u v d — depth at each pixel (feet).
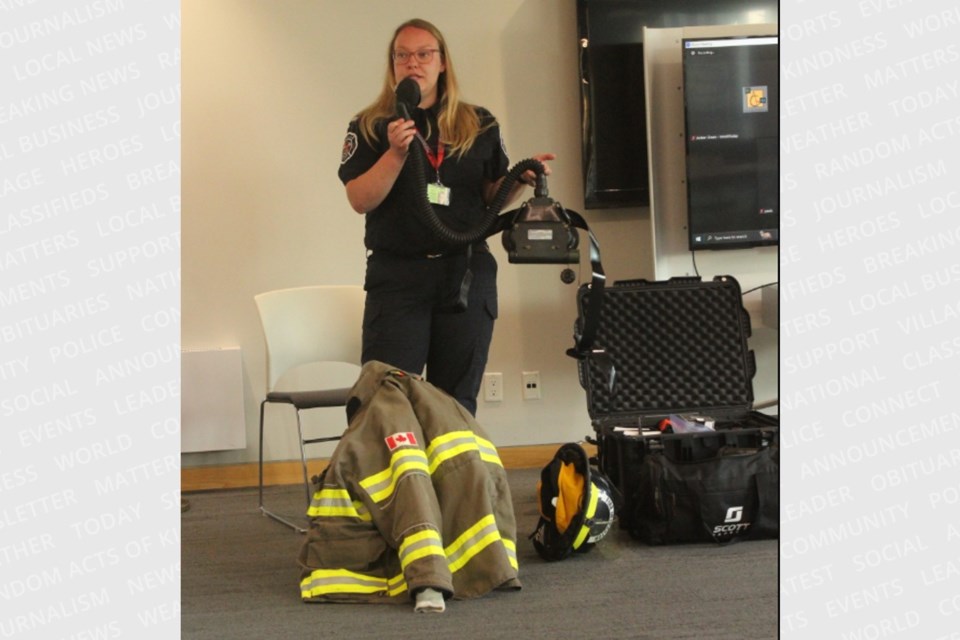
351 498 9.81
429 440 10.03
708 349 13.09
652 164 14.02
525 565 10.48
